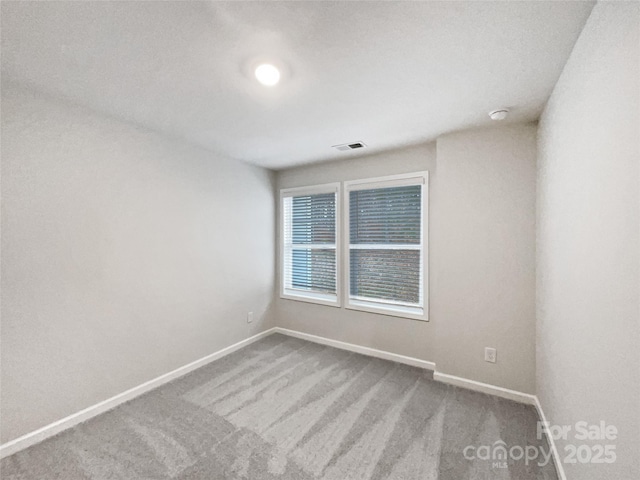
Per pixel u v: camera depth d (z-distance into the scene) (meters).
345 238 3.28
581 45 1.22
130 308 2.27
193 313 2.77
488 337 2.33
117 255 2.19
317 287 3.58
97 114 2.06
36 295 1.79
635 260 0.80
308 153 3.03
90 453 1.67
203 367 2.81
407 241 2.95
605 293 1.00
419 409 2.10
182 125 2.29
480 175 2.35
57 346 1.87
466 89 1.73
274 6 1.09
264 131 2.43
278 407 2.13
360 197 3.23
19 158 1.72
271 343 3.45
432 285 2.76
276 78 1.60
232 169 3.20
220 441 1.77
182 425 1.93
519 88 1.70
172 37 1.27
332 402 2.20
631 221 0.83
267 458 1.64
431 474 1.53
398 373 2.68
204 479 1.50
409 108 1.99
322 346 3.36
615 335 0.93
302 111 2.04
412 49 1.36
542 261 1.94
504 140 2.26
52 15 1.13
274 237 3.82
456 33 1.24
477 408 2.11
